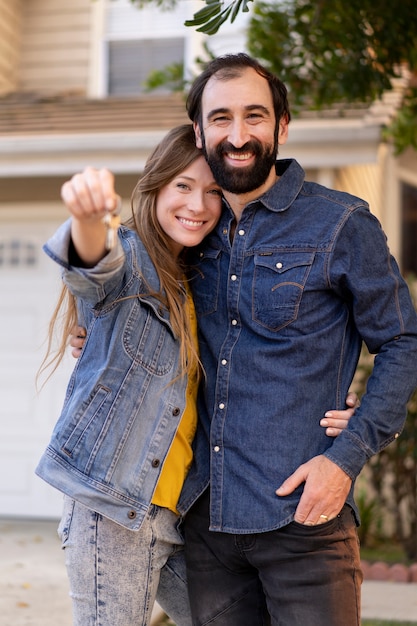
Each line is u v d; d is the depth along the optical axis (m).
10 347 7.63
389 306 2.47
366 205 2.55
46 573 5.36
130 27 10.72
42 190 7.68
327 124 6.73
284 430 2.46
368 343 2.52
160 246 2.63
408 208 10.36
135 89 10.69
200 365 2.63
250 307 2.53
